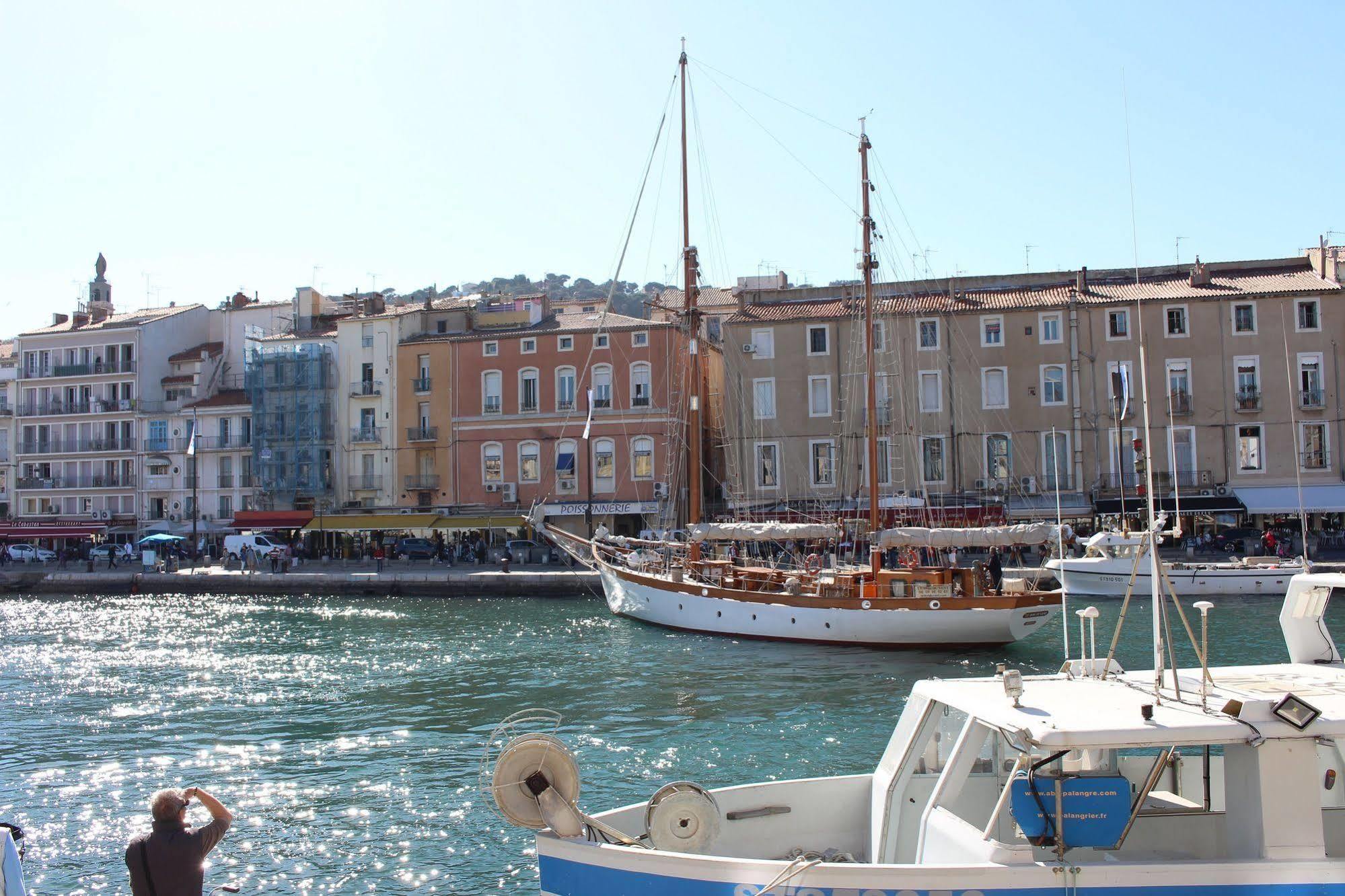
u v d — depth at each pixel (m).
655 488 68.69
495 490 72.19
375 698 27.69
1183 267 66.12
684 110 49.53
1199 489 59.78
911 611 35.09
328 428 77.31
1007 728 8.82
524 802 9.45
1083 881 8.28
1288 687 9.50
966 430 62.62
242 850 15.56
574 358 71.12
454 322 78.31
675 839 9.66
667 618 42.06
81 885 14.33
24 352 89.50
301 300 85.12
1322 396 59.50
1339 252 63.34
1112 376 25.25
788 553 55.00
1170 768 10.20
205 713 26.00
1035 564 56.50
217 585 61.22
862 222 42.34
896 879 8.38
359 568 64.19
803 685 28.62
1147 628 37.56
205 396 85.38
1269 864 8.29
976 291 66.81
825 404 64.56
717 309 83.81
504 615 47.69
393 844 15.70
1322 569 45.03
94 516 84.81
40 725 24.73
